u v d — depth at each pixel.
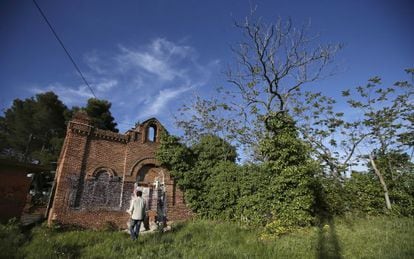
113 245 9.08
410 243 7.98
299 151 12.96
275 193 12.66
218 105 21.73
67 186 14.48
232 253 8.13
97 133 16.16
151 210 16.34
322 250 8.00
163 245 9.12
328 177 15.73
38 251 8.28
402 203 15.48
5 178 13.66
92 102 39.66
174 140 18.30
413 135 17.20
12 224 11.52
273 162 13.13
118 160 16.55
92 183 15.29
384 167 17.94
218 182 17.30
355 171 17.34
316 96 19.27
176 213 17.16
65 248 8.66
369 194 15.44
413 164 17.17
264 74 14.59
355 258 7.29
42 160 35.00
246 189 15.61
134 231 10.51
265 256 7.83
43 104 41.38
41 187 26.30
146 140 17.92
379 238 8.82
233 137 21.22
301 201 11.73
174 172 17.67
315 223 11.52
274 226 11.34
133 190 16.47
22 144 40.12
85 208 14.68
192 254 8.01
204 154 19.02
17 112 41.50
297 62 14.52
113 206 15.55
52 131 41.91
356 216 13.30
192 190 17.66
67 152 14.96
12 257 7.75
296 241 9.11
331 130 19.22
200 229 12.45
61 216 13.87
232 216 16.11
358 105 18.59
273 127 14.40
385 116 17.84
